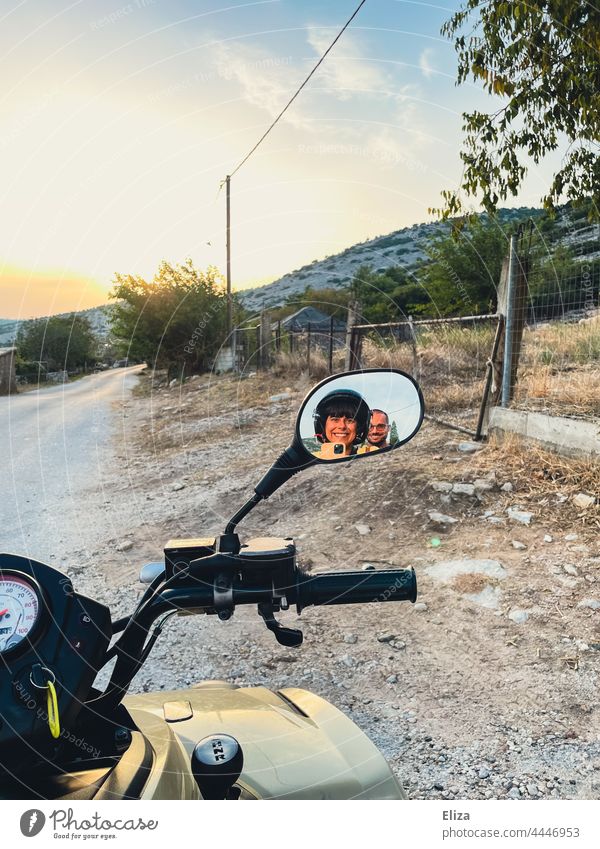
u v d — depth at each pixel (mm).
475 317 7719
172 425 11938
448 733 3211
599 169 5781
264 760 1399
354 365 10961
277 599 1233
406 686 3631
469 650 3926
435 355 10656
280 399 12500
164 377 21219
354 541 5457
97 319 44531
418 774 2900
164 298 19812
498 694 3496
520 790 2750
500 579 4621
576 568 4652
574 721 3242
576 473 5930
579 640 3887
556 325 10461
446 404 8953
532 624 4098
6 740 971
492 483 6082
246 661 3969
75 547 6160
